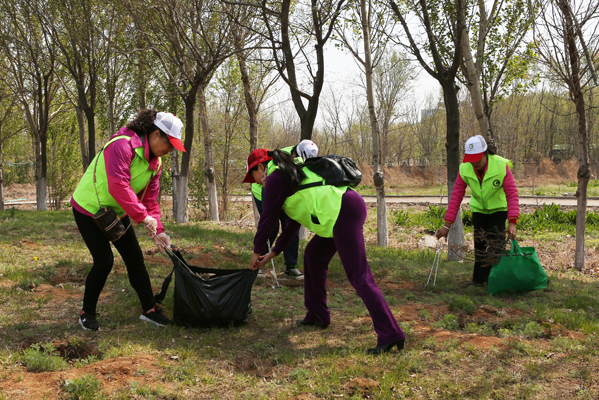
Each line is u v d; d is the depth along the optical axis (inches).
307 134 384.5
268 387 119.2
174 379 121.3
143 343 144.9
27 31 776.9
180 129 153.9
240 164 922.7
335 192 145.7
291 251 258.5
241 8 508.7
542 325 168.1
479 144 221.6
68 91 863.7
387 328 140.7
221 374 127.0
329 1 360.5
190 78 570.6
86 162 865.5
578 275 325.1
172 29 531.8
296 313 187.0
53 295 191.5
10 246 295.7
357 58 425.4
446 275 271.9
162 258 283.0
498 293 222.4
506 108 1596.9
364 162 1609.3
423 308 195.5
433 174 1444.4
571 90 322.0
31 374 117.5
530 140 1833.2
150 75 746.2
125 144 146.4
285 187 147.7
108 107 877.2
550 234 546.0
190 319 161.3
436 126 1852.9
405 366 130.4
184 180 606.2
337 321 177.5
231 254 319.9
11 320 158.7
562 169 1498.5
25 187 1608.0
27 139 1665.8
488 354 139.9
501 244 226.2
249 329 165.9
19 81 862.5
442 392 116.5
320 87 371.9
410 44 381.4
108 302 185.5
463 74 429.4
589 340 151.3
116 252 286.5
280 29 397.4
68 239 340.5
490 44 426.3
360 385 118.6
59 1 679.1
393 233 572.1
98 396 107.8
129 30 565.3
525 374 126.3
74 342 142.1
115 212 148.8
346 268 147.1
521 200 888.3
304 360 137.7
